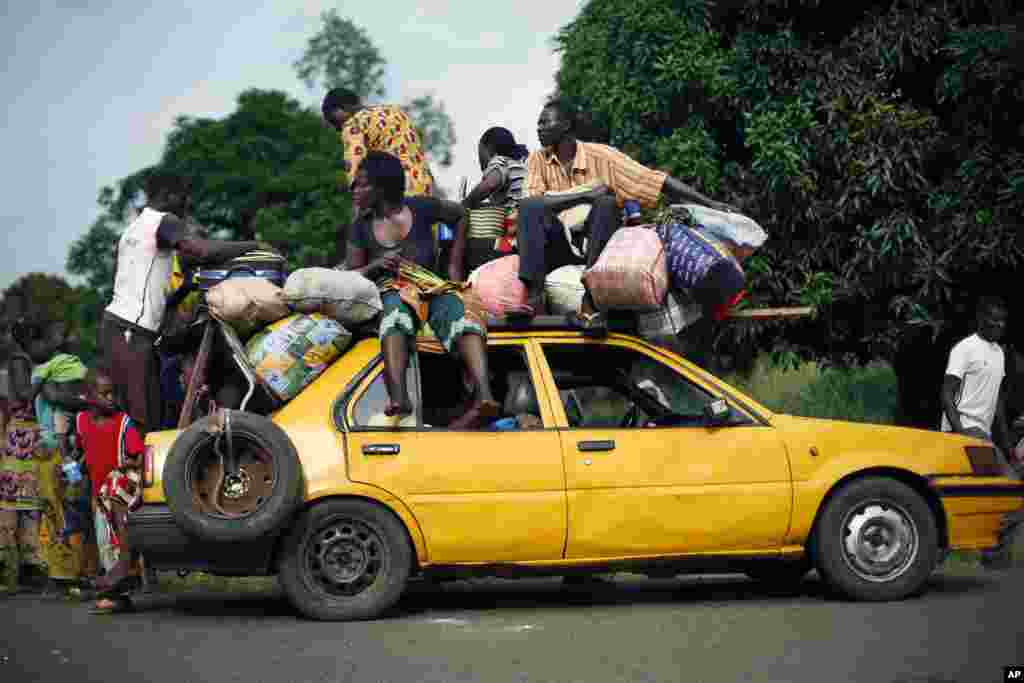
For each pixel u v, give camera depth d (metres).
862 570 7.29
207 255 7.58
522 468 7.02
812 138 13.58
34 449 8.95
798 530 7.24
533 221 7.75
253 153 60.31
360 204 7.58
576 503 7.02
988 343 9.71
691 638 6.16
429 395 7.51
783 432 7.30
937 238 13.22
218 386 7.52
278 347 7.05
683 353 8.45
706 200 8.40
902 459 7.39
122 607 7.79
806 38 14.39
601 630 6.46
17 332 9.09
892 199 13.38
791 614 6.87
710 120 14.64
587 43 16.00
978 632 6.21
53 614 7.68
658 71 14.23
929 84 14.27
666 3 14.20
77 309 59.06
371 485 6.90
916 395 15.60
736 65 14.05
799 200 13.56
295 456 6.77
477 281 7.74
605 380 7.79
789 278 13.85
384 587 6.92
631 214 8.35
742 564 7.95
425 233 7.69
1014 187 12.62
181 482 6.70
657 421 7.43
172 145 61.78
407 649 5.99
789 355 14.15
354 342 7.34
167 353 7.90
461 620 6.92
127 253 8.06
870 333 13.99
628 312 7.59
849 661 5.50
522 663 5.60
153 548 6.84
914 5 13.68
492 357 7.50
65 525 8.71
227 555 6.84
